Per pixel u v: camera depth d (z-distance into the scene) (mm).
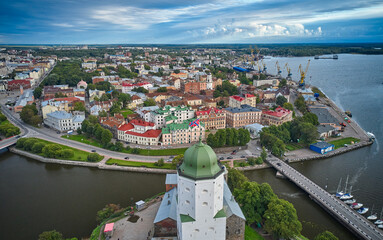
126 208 130625
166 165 184125
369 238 112062
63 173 178625
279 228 105938
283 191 155250
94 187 159750
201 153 80375
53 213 135000
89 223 127312
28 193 154000
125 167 182000
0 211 137500
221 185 84000
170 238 99688
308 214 133750
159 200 133500
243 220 99125
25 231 122875
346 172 179750
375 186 161625
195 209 80625
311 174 176625
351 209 133000
